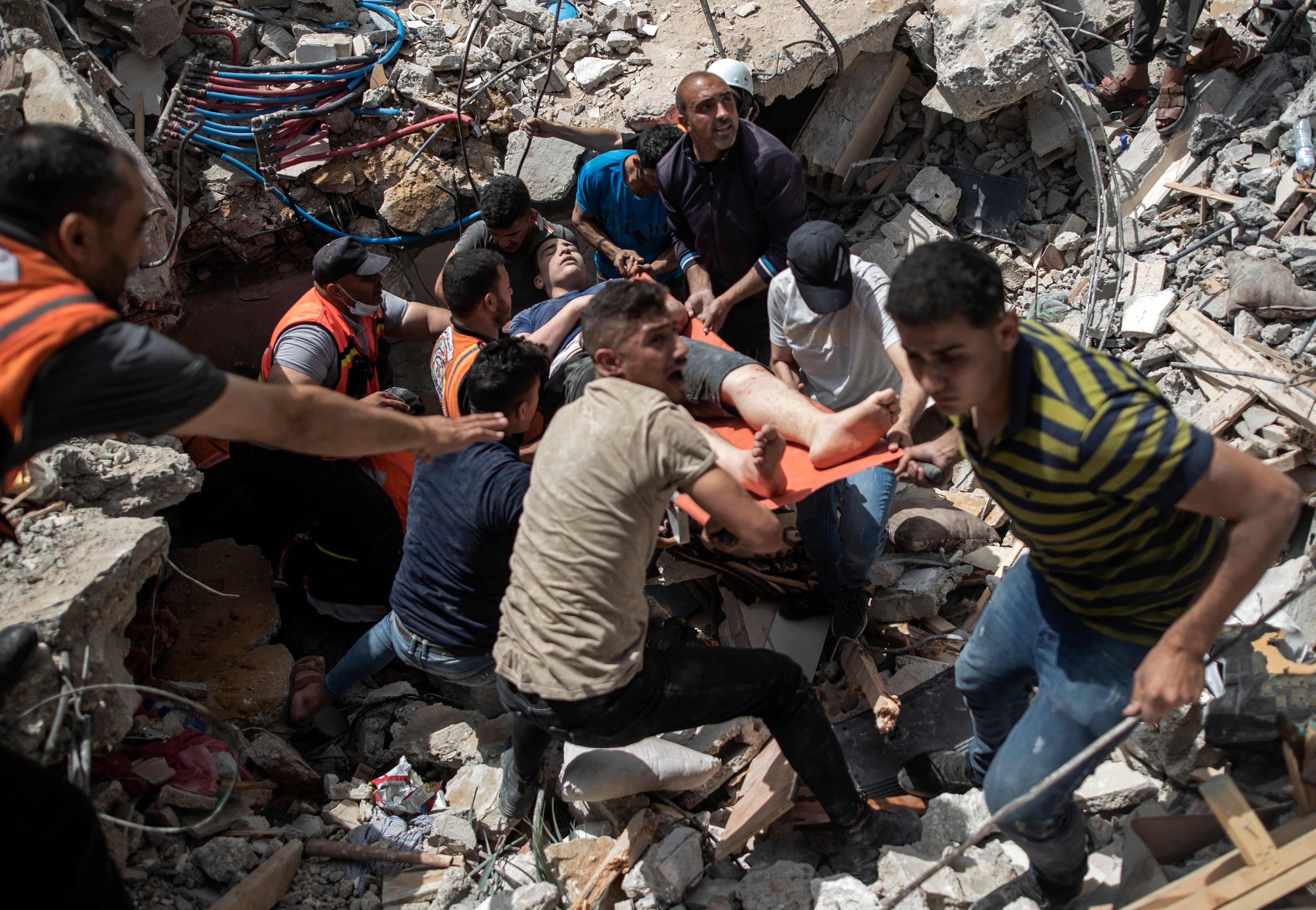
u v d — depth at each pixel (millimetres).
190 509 4840
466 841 3096
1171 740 2797
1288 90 4664
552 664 2373
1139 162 4812
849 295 3146
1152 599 2137
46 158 1743
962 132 5391
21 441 1676
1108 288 4598
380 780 3398
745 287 3971
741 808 3062
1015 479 2025
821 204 5699
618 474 2285
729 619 3869
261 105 5027
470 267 3531
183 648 3791
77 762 2475
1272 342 3941
